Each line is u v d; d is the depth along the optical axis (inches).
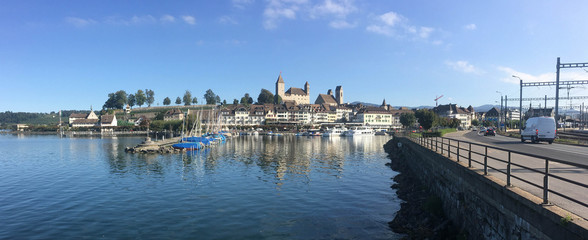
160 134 6968.5
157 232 816.3
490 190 516.1
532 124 1640.0
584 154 1019.9
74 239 767.1
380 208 1011.9
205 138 3599.9
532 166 728.3
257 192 1237.1
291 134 7194.9
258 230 830.5
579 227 306.7
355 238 767.1
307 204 1066.7
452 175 749.3
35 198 1145.4
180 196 1181.1
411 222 821.9
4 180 1487.5
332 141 4685.0
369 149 3206.2
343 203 1074.1
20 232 808.9
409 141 1911.9
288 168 1852.9
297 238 775.7
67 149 3253.0
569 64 2016.5
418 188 1163.3
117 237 781.3
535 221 383.6
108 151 3014.3
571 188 497.4
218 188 1311.5
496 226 492.4
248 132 7273.6
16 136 6904.5
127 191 1262.3
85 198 1149.7
